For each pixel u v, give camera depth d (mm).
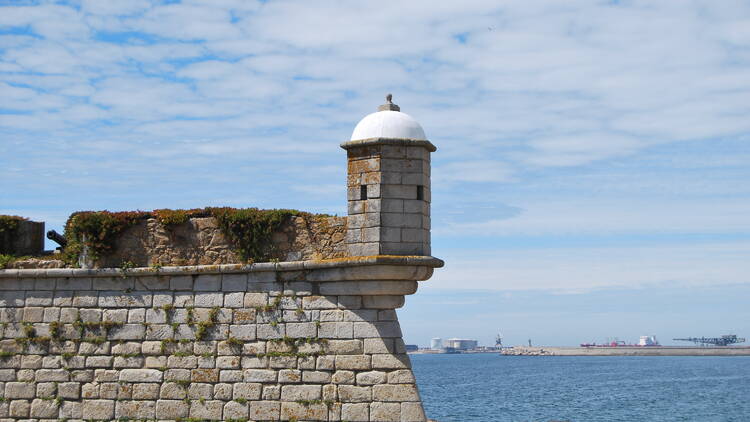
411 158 20469
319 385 20094
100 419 20797
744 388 116688
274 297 20688
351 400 19891
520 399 96812
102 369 21047
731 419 71375
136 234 21516
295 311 20516
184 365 20703
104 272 21297
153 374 20766
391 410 19719
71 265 21719
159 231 21422
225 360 20562
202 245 21188
